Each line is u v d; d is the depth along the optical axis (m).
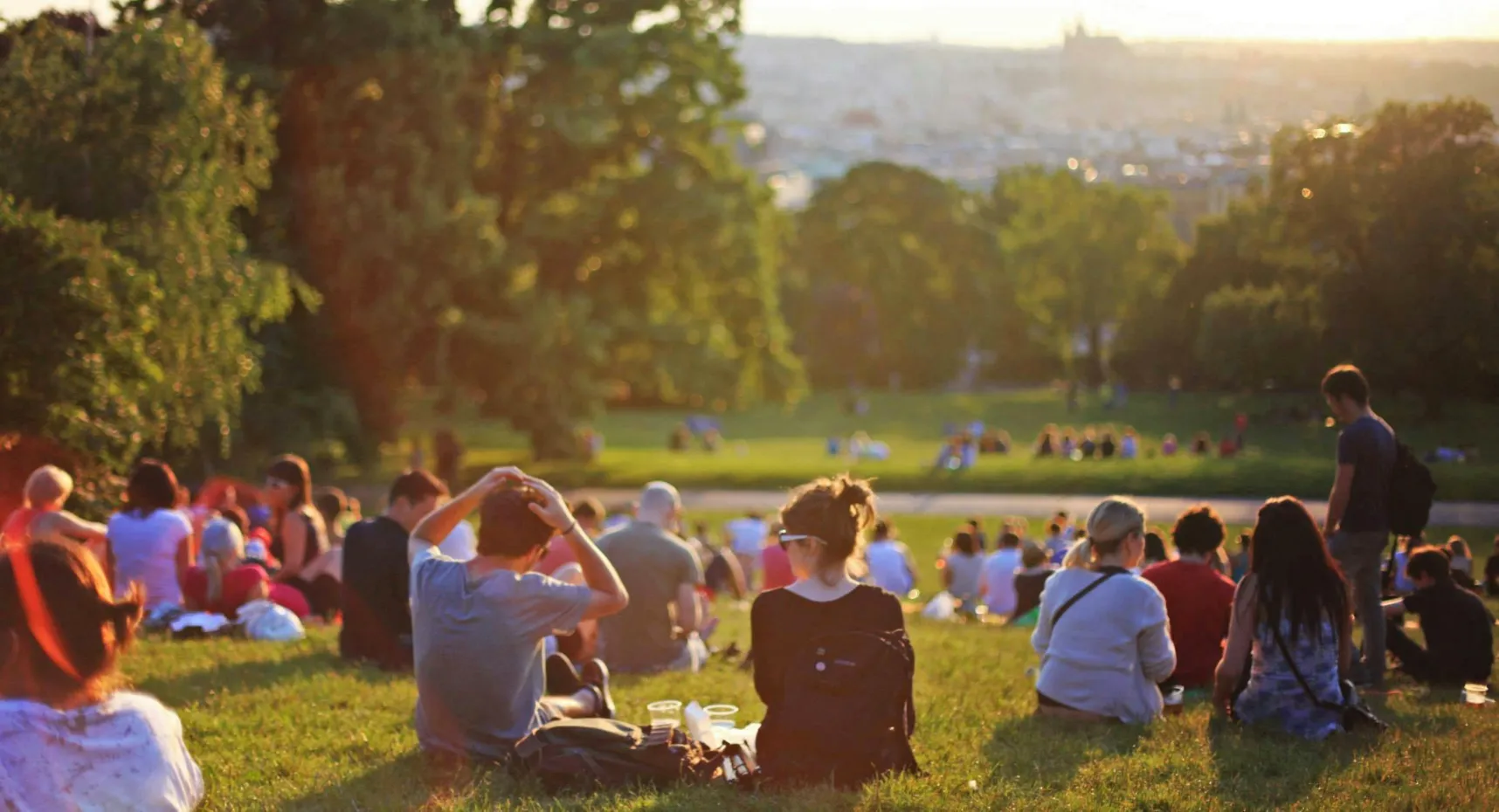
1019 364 88.19
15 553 3.50
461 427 53.53
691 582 9.51
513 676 5.93
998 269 87.38
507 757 5.91
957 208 93.50
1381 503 8.41
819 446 56.91
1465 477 12.55
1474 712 7.71
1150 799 5.65
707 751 5.95
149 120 13.97
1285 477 15.23
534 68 40.69
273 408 31.67
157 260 13.82
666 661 9.48
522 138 40.78
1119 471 23.31
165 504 10.73
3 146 13.23
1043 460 40.41
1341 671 7.23
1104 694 7.38
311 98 32.44
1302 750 6.58
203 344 14.94
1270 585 7.12
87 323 11.62
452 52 34.00
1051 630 7.64
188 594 10.79
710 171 44.72
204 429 26.27
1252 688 7.24
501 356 37.44
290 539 11.79
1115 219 55.56
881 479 36.78
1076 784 5.93
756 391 50.53
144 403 14.02
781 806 5.29
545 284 42.91
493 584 5.89
